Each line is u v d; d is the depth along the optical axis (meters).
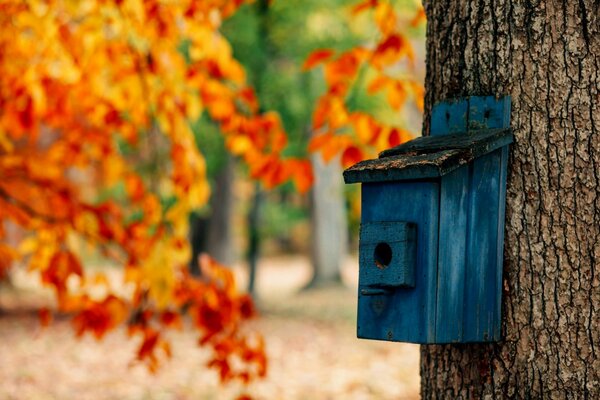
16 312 20.95
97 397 12.26
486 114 4.25
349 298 25.88
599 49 4.12
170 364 14.61
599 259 4.07
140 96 6.63
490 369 4.20
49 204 6.66
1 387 12.80
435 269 3.93
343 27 17.38
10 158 6.70
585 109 4.11
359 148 5.79
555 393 4.07
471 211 4.05
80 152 7.01
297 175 6.03
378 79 5.87
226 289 6.43
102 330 6.29
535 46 4.18
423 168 3.88
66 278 6.33
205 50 6.23
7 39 6.34
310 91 18.11
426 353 4.53
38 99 6.29
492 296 4.13
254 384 13.17
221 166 18.64
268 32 17.95
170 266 6.22
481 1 4.31
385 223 4.00
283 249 51.84
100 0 6.18
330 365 14.95
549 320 4.09
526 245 4.14
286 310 22.14
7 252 6.66
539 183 4.14
